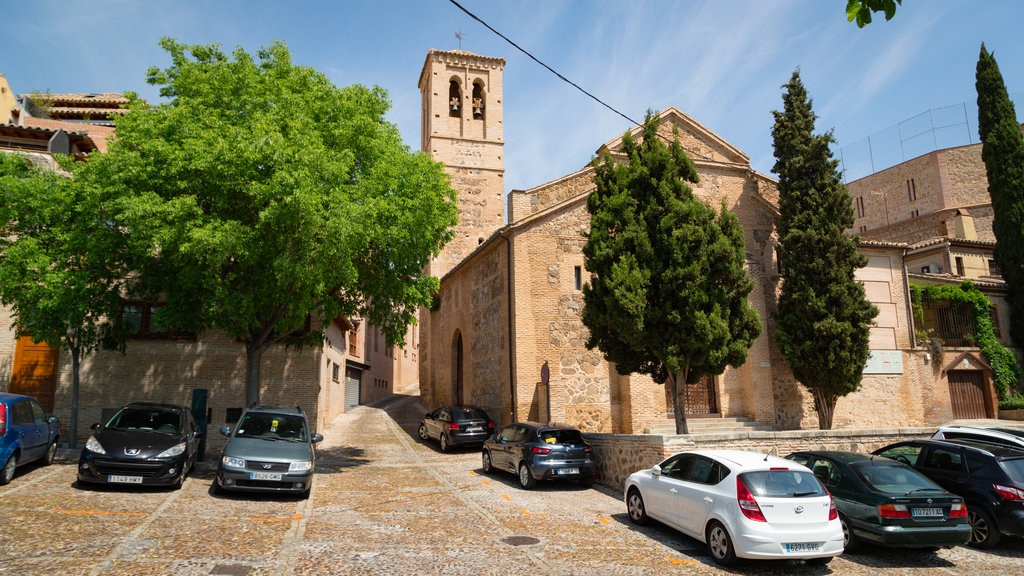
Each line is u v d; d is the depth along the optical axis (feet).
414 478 47.70
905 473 30.14
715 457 29.04
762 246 73.82
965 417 80.59
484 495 41.32
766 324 71.20
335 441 67.62
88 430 57.72
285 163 41.68
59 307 44.21
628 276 46.78
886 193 153.79
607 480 46.34
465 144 130.11
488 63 135.23
